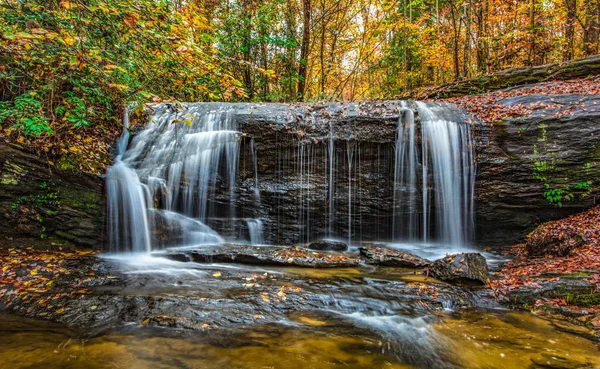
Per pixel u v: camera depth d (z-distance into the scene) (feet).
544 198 22.17
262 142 24.08
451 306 13.73
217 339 10.44
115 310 11.87
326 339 10.85
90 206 19.57
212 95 16.61
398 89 58.59
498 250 22.41
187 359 9.30
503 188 22.93
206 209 23.71
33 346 9.74
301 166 24.08
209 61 15.34
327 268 18.04
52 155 19.22
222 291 13.83
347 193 24.08
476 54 53.83
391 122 24.11
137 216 20.99
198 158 24.08
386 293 14.42
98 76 15.07
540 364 9.66
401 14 58.08
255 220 23.79
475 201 23.49
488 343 10.93
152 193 22.09
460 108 26.43
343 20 54.60
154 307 12.05
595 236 18.43
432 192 23.95
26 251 16.78
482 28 49.83
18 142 18.12
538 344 10.84
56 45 13.87
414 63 59.41
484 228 23.59
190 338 10.43
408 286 15.10
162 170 23.35
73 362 8.99
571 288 14.06
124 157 23.97
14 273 14.25
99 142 23.15
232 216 23.84
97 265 16.49
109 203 20.26
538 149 22.84
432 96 39.24
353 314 12.82
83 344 9.93
